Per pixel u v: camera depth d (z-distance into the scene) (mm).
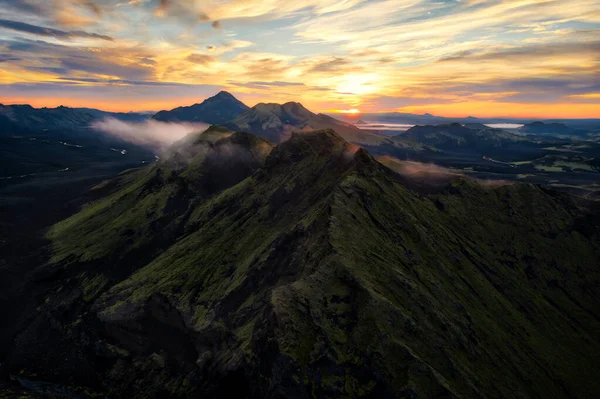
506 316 113625
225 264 148625
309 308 85562
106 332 142750
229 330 111312
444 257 125500
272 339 81688
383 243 114250
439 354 81500
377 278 95562
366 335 79688
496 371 88438
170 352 127750
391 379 72625
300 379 74500
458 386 76312
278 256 125438
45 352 137750
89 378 125375
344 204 122875
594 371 105688
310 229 119750
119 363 130000
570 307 131125
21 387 120000
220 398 90688
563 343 113875
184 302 134875
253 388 81875
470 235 148750
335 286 90500
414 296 95500
